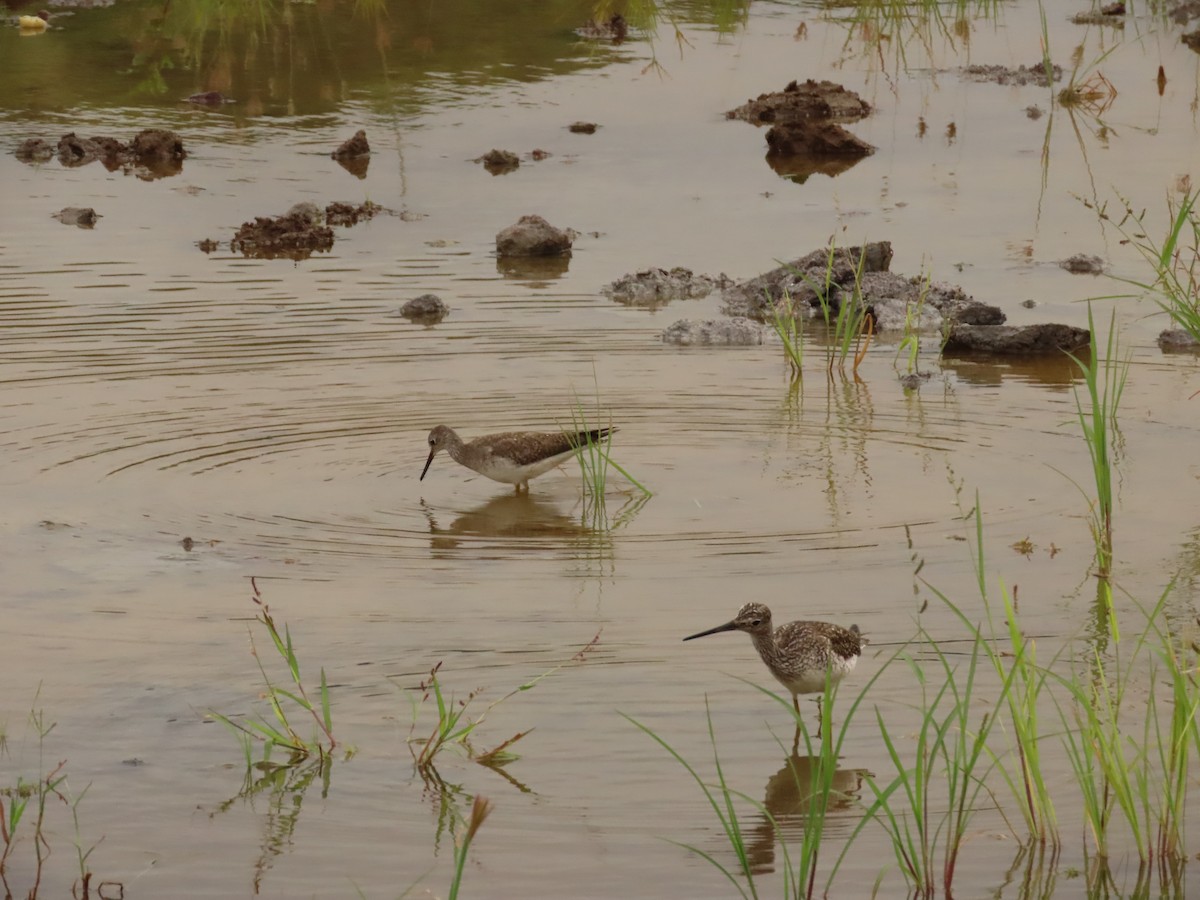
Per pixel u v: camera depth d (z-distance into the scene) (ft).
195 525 48.88
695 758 35.24
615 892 30.27
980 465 53.62
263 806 33.35
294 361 63.72
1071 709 37.06
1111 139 96.63
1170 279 71.46
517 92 106.22
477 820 25.26
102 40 117.08
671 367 63.93
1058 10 128.47
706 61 113.80
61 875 30.89
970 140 97.14
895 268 75.31
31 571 45.24
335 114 101.65
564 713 37.17
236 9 124.47
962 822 30.94
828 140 94.99
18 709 37.45
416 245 79.97
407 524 49.60
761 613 37.99
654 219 83.76
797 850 31.96
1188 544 46.57
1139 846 31.12
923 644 40.55
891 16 126.00
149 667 39.58
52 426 56.70
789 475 53.01
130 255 77.51
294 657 38.34
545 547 47.67
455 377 62.28
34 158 93.04
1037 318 68.64
